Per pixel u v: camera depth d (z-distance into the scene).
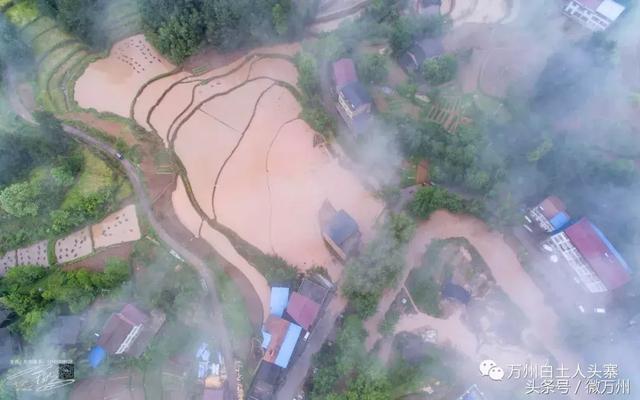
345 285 69.75
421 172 80.75
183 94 85.94
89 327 68.81
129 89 85.44
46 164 77.94
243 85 87.19
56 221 73.75
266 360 67.56
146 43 88.50
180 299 69.88
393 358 69.94
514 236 76.88
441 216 77.94
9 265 74.38
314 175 81.12
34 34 86.00
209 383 68.38
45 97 83.50
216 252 76.31
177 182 80.12
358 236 73.19
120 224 77.06
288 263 75.69
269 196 79.81
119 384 68.19
